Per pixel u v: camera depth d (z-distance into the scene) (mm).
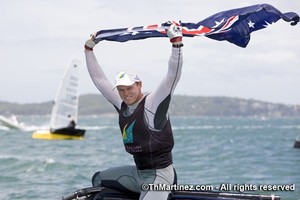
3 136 39531
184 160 19219
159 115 5570
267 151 23531
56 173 14211
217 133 50031
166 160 5707
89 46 6230
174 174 5848
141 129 5621
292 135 44469
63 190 11281
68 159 19078
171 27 5352
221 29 5914
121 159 19172
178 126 81625
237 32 5961
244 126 84312
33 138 35531
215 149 25578
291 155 20828
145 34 6055
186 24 5996
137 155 5723
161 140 5621
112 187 6121
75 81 36594
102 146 27922
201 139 37312
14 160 17000
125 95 5664
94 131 53031
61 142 31781
